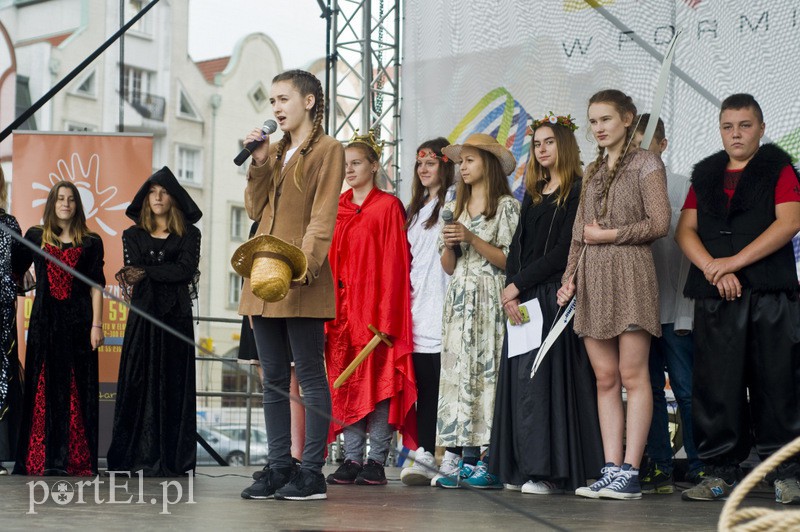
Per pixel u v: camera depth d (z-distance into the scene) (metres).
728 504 1.60
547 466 4.08
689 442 4.54
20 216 6.41
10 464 6.20
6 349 5.31
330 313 3.58
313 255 3.45
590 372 4.15
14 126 4.44
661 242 4.43
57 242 5.43
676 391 4.50
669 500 3.84
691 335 4.43
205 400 10.82
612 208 3.96
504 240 4.57
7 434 5.41
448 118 6.47
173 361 5.34
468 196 4.76
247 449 7.53
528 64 6.22
